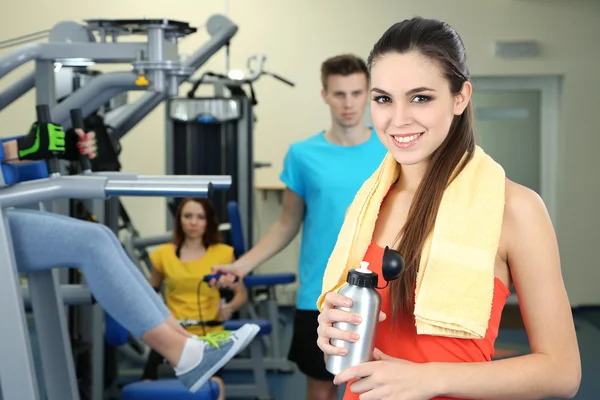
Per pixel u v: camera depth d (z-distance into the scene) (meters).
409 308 1.41
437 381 1.30
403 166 1.52
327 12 7.84
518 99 8.05
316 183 3.09
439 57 1.34
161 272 4.55
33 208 2.70
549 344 1.36
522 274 1.38
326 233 3.07
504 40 7.90
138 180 2.40
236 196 5.81
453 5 7.88
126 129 3.76
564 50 7.89
